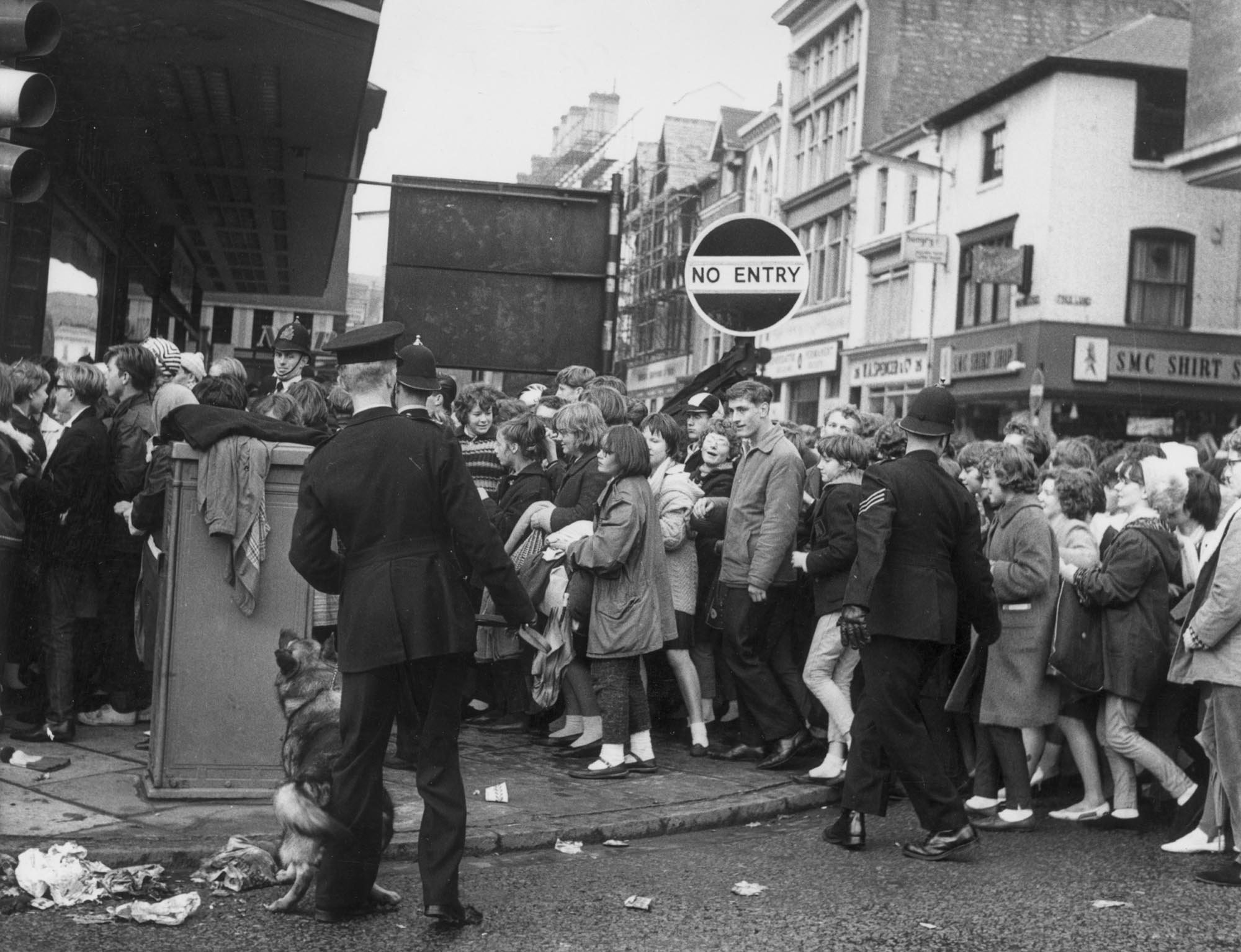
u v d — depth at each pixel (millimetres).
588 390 7863
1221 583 5684
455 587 4637
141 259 19438
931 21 36469
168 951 4281
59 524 6938
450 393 9242
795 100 41781
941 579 5793
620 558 6844
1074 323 26984
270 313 35688
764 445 7375
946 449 10695
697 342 51156
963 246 30422
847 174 37156
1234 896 5281
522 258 11234
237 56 11836
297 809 4465
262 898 4875
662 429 8023
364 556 4602
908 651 5797
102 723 7531
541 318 11266
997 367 28234
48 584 6965
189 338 29219
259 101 13555
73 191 14352
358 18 10781
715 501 7699
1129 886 5414
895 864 5680
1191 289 27422
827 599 7031
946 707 6887
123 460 7207
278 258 25141
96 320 16109
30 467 7188
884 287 34938
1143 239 27234
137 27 11070
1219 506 6969
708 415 9359
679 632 7699
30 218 12867
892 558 5805
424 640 4484
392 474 4605
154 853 5152
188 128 14852
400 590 4520
